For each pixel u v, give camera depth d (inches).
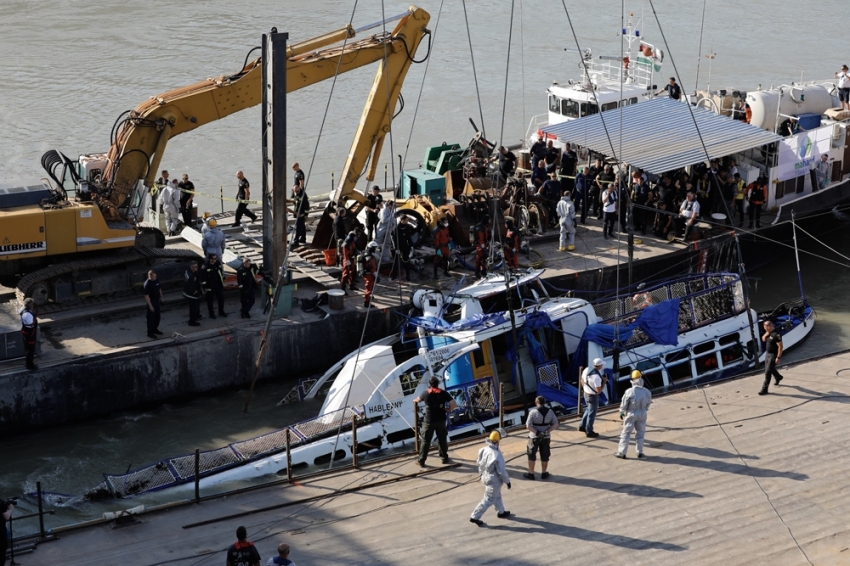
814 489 1094.4
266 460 1263.5
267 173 1622.8
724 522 1030.4
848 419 1263.5
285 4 4003.4
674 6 4168.3
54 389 1395.2
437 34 3663.9
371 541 999.0
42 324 1503.4
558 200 1919.3
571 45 3523.6
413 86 3115.2
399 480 1139.9
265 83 1598.2
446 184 1931.6
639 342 1487.5
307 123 2822.3
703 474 1130.0
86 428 1421.0
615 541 995.3
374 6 3996.1
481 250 1681.8
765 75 3233.3
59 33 3572.8
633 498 1079.6
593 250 1851.6
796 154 2030.0
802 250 2087.8
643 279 1815.9
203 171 2498.8
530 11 4010.8
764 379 1375.5
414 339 1448.1
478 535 1008.9
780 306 1721.2
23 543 998.4
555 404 1389.0
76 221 1515.7
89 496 1216.2
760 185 1923.0
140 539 1007.6
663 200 1898.4
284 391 1536.7
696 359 1514.5
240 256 1744.6
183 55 3324.3
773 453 1177.4
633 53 3393.2
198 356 1487.5
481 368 1396.4
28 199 1518.2
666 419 1280.8
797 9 4136.3
